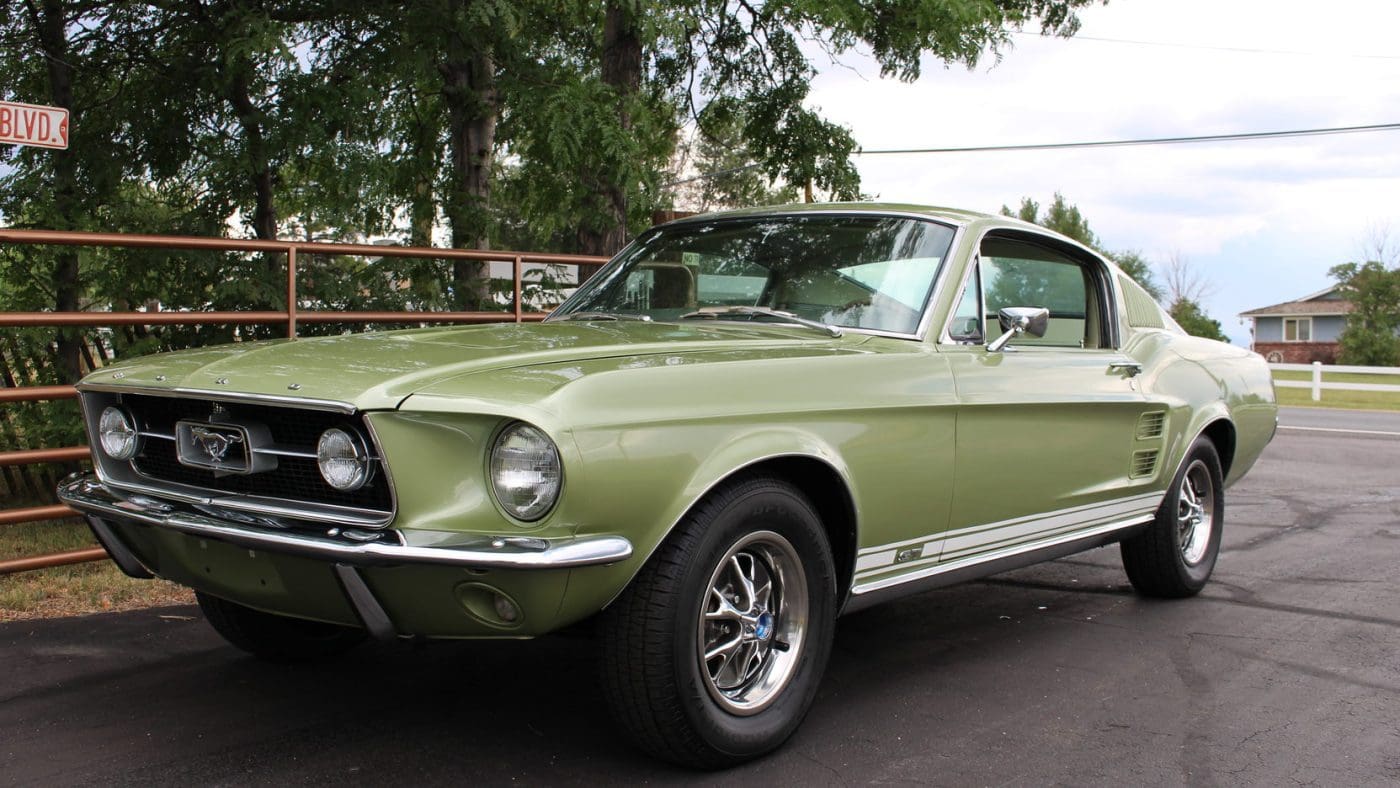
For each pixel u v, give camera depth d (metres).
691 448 2.88
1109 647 4.42
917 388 3.56
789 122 12.87
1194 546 5.31
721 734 3.01
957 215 4.18
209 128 8.14
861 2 11.08
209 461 3.04
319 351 3.21
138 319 5.03
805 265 4.11
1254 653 4.36
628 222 9.89
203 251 7.27
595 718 3.48
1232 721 3.58
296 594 2.92
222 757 3.13
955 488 3.72
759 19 12.03
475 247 9.58
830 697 3.76
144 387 3.16
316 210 8.89
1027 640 4.51
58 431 6.57
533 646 4.23
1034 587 5.49
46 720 3.41
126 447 3.29
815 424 3.24
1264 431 5.80
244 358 3.18
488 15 7.81
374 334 3.59
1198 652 4.36
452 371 2.84
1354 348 46.62
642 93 9.45
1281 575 5.79
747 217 4.52
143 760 3.11
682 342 3.36
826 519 3.47
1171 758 3.27
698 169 29.22
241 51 6.99
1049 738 3.41
